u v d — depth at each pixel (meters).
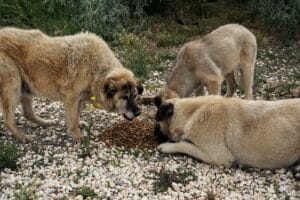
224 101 3.29
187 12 6.00
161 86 4.54
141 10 5.74
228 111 3.23
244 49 4.10
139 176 3.12
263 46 5.41
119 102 3.32
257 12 5.88
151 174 3.15
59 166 3.23
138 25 5.73
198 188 3.02
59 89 3.44
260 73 4.79
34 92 3.52
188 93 3.93
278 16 5.39
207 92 4.35
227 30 4.03
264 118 3.15
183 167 3.23
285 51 5.29
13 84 3.40
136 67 4.75
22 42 3.43
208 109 3.28
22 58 3.42
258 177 3.13
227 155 3.23
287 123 3.10
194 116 3.32
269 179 3.11
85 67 3.38
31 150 3.44
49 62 3.40
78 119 3.56
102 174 3.15
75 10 5.80
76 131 3.54
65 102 3.45
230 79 4.30
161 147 3.41
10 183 3.03
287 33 5.52
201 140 3.28
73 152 3.41
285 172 3.17
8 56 3.38
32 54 3.41
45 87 3.46
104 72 3.39
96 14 5.50
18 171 3.17
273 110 3.16
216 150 3.23
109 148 3.46
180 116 3.39
